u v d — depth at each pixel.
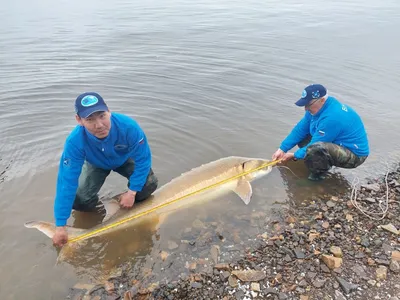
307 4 11.58
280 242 2.31
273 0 12.61
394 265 2.09
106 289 2.00
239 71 5.25
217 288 1.99
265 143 3.50
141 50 6.16
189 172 2.94
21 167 3.07
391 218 2.52
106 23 8.34
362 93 4.53
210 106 4.18
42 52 6.00
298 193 2.85
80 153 2.20
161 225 2.52
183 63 5.56
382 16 9.30
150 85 4.73
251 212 2.64
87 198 2.59
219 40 6.84
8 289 1.99
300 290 1.96
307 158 2.92
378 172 3.07
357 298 1.90
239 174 3.00
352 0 12.60
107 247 2.31
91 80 4.85
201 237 2.39
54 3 11.80
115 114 2.32
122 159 2.48
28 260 2.18
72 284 2.03
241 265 2.14
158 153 3.31
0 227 2.42
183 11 10.11
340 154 2.86
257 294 1.94
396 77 5.05
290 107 4.18
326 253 2.21
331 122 2.80
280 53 6.08
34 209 2.60
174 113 4.02
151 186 2.67
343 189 2.88
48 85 4.65
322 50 6.27
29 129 3.69
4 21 8.51
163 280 2.05
